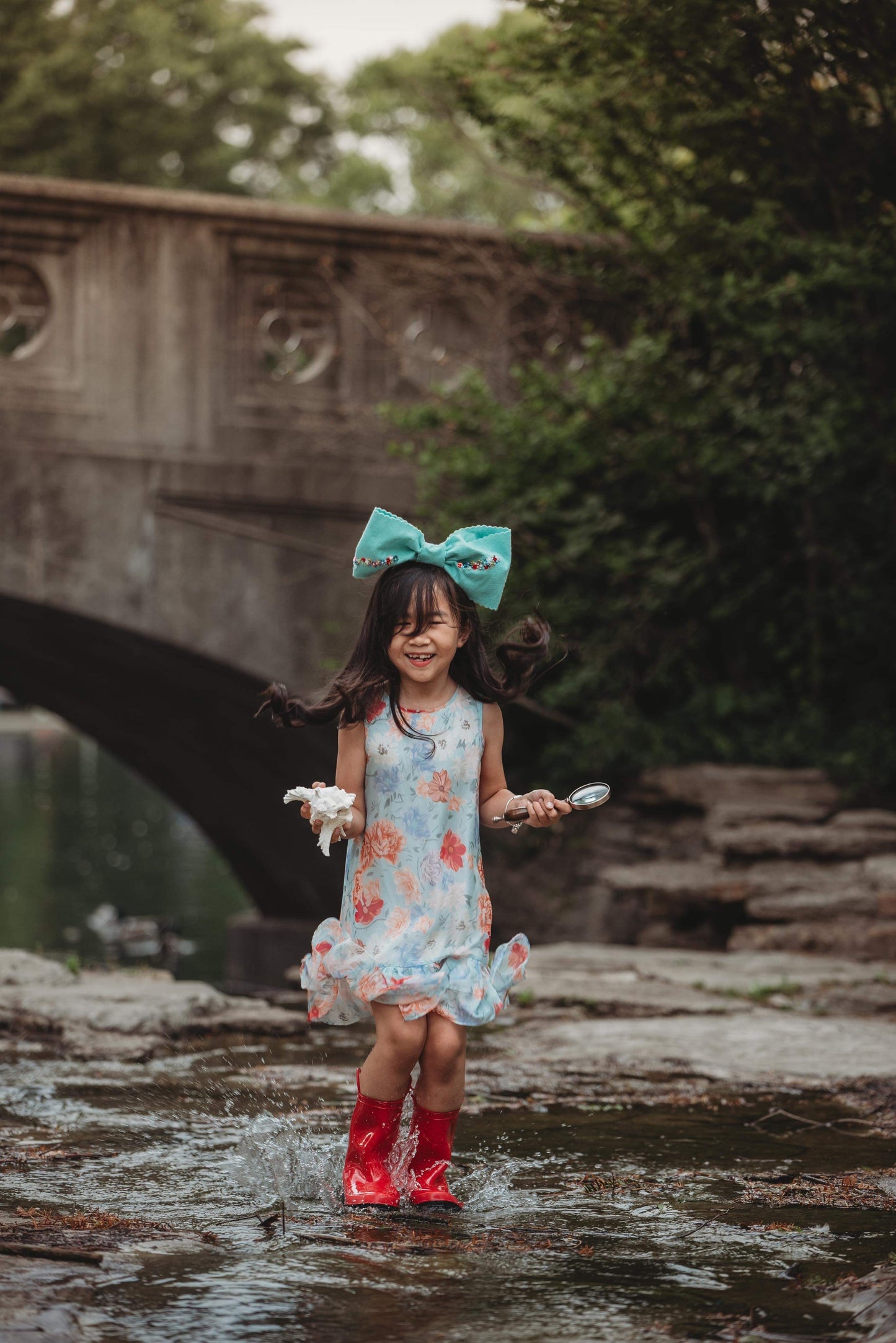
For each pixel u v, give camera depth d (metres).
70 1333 2.12
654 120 8.62
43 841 23.80
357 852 3.16
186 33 28.06
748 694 10.20
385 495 10.11
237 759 12.59
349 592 10.09
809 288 8.64
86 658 11.28
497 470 9.50
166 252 9.66
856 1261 2.60
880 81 7.11
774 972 6.41
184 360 9.72
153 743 12.96
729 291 8.91
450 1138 3.10
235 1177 3.17
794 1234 2.79
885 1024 5.28
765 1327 2.24
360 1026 5.26
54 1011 5.03
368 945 3.08
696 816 9.23
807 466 8.92
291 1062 4.57
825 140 8.12
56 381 9.52
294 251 9.87
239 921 13.34
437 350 10.24
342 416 10.03
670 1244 2.72
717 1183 3.21
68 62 23.06
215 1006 5.28
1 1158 3.33
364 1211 2.94
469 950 3.09
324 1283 2.43
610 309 10.46
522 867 10.23
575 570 9.94
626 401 9.32
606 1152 3.50
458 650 3.23
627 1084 4.29
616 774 9.88
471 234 10.04
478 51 9.00
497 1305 2.34
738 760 9.73
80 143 23.62
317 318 10.02
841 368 9.04
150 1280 2.42
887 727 9.76
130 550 9.66
